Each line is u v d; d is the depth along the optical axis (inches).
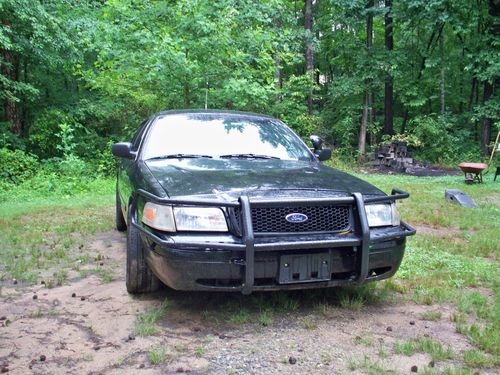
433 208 340.8
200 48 382.6
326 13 1010.7
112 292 155.0
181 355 110.6
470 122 951.6
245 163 161.0
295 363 106.9
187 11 381.4
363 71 881.5
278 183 137.4
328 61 1096.8
